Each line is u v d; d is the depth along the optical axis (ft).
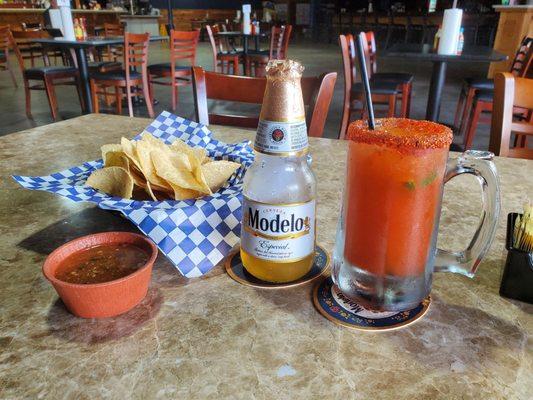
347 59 11.41
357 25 43.57
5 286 1.89
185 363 1.48
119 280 1.57
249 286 1.90
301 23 51.72
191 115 16.39
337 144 4.11
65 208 2.69
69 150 3.87
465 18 36.27
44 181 2.28
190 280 1.95
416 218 1.54
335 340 1.59
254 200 1.81
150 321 1.67
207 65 28.73
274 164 1.84
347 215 1.67
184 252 1.91
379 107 15.20
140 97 18.31
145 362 1.48
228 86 4.91
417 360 1.50
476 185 3.20
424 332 1.63
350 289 1.71
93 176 2.12
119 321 1.67
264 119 1.72
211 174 2.29
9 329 1.62
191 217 1.97
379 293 1.64
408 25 38.91
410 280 1.63
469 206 2.82
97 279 1.62
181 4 49.62
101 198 2.06
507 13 19.85
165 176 2.11
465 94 13.29
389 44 42.01
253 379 1.41
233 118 5.11
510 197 2.94
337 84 22.54
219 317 1.70
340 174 3.33
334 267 1.81
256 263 1.89
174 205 2.02
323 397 1.35
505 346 1.57
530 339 1.61
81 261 1.72
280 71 1.64
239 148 2.79
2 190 2.97
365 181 1.55
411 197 1.50
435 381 1.41
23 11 26.22
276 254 1.84
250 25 20.43
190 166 2.26
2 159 3.62
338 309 1.75
